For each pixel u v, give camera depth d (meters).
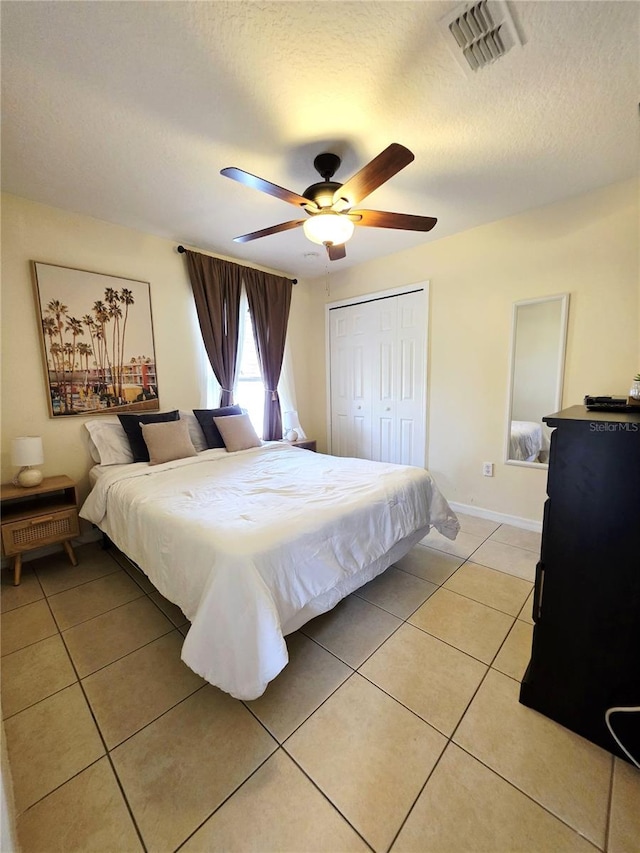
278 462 2.77
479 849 0.94
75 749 1.21
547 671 1.29
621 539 1.14
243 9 1.15
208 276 3.24
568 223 2.49
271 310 3.80
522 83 1.46
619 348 2.38
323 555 1.58
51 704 1.39
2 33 1.20
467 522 3.08
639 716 1.13
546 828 0.98
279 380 4.05
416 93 1.51
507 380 2.90
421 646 1.67
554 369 2.65
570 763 1.15
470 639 1.71
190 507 1.80
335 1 1.14
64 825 1.00
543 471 2.81
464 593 2.07
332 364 4.19
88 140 1.77
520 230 2.69
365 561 1.78
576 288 2.50
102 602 2.03
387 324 3.62
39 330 2.45
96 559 2.53
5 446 2.37
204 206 2.46
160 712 1.35
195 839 0.97
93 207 2.47
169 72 1.38
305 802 1.05
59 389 2.55
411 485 2.21
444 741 1.23
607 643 1.18
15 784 1.10
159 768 1.15
